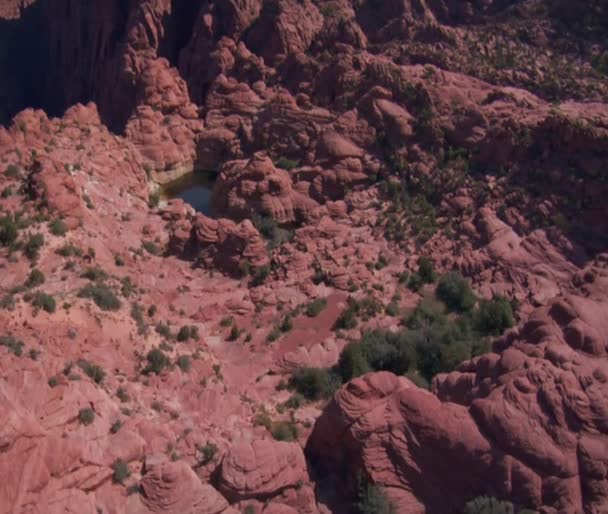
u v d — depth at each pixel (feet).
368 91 256.93
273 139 278.67
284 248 203.41
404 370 157.99
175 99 314.76
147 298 169.17
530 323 131.85
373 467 114.11
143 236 216.74
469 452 111.24
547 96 263.29
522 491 107.96
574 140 211.61
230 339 170.71
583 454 108.37
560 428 109.81
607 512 107.14
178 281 193.16
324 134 251.80
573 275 187.52
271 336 169.99
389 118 246.88
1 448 87.15
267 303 182.50
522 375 116.26
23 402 98.43
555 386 112.98
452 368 156.76
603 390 112.06
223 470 108.99
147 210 240.73
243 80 325.83
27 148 217.97
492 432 111.55
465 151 234.38
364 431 114.83
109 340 137.49
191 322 172.96
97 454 103.76
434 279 193.88
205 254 201.87
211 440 122.72
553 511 106.93
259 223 229.86
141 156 287.89
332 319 176.55
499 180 218.38
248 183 239.09
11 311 127.24
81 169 226.58
